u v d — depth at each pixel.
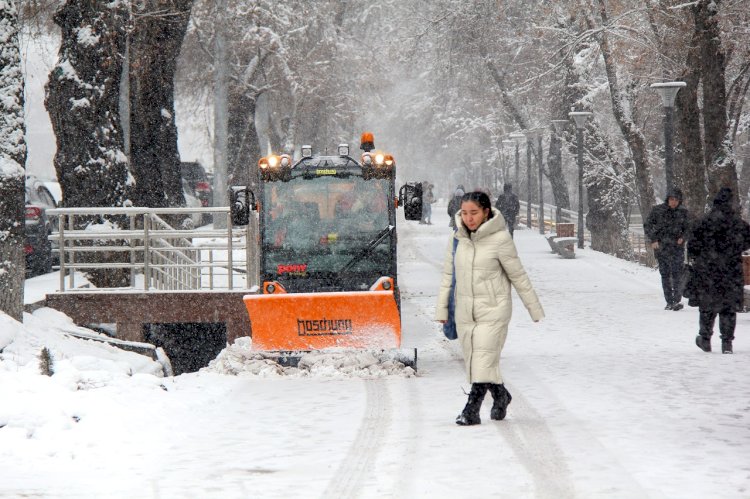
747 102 101.38
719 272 32.47
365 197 31.73
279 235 31.67
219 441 20.17
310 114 128.25
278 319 30.00
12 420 21.06
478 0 114.12
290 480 16.73
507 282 21.33
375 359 29.70
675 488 15.57
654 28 74.19
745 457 17.70
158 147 66.19
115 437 20.42
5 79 32.97
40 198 60.47
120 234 42.53
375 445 19.44
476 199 20.98
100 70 48.69
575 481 16.19
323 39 123.75
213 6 95.00
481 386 21.23
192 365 50.41
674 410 22.52
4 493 16.05
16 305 33.53
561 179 139.00
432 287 59.34
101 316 41.97
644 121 102.12
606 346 35.06
